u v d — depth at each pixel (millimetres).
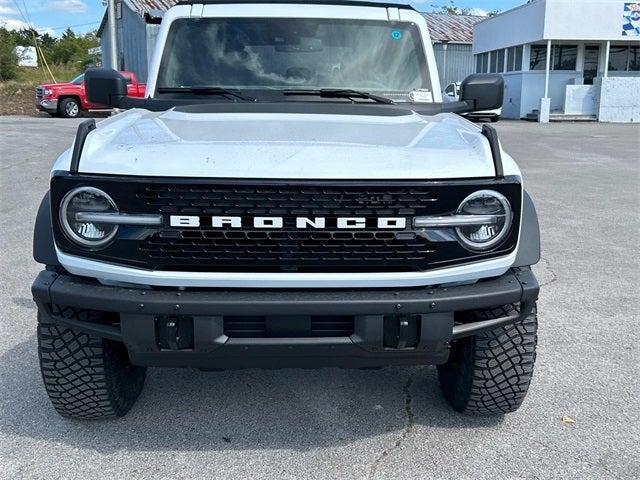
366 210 2725
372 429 3426
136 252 2748
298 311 2705
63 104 25250
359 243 2746
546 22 26484
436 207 2752
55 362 3137
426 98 4195
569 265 6422
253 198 2691
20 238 7297
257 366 2879
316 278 2738
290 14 4254
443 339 2824
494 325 2984
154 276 2742
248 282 2734
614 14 26719
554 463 3131
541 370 4105
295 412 3596
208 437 3336
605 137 20125
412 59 4273
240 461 3133
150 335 2752
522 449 3244
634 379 3994
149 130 3143
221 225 2705
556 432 3400
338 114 3541
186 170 2693
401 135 3113
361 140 2982
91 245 2766
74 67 56062
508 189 2803
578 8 26516
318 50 4215
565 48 28734
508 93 30531
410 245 2764
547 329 4777
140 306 2717
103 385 3215
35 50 54156
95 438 3314
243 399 3736
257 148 2807
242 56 4180
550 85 28969
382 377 4027
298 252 2736
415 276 2779
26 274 6027
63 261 2801
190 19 4258
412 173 2729
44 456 3152
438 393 3822
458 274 2818
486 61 33188
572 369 4125
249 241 2725
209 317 2717
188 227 2709
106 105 4031
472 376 3273
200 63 4168
